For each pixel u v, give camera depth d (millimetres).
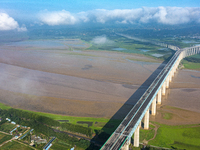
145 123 159250
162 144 141875
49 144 143250
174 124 166125
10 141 148750
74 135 154875
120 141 117938
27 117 179750
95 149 136125
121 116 180000
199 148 137625
